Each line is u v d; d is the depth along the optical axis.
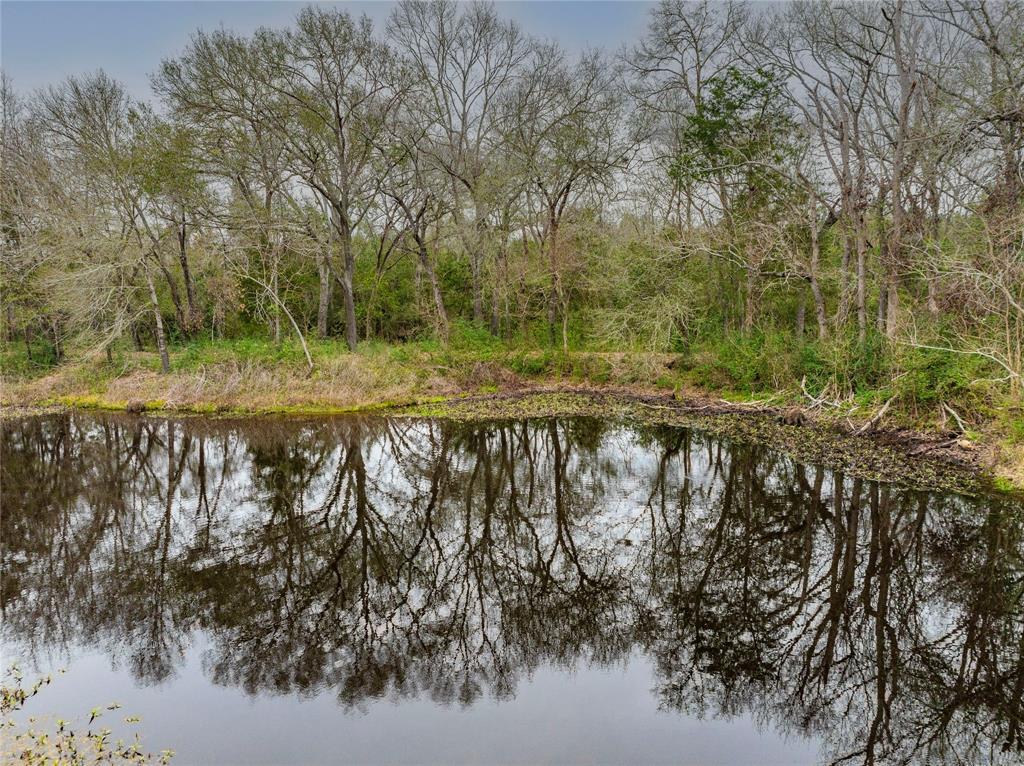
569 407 20.30
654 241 21.72
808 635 7.34
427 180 27.97
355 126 25.16
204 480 13.79
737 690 6.38
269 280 27.00
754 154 20.61
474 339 26.23
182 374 22.08
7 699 6.00
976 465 11.50
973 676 6.49
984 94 14.62
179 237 26.16
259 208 24.73
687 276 22.84
